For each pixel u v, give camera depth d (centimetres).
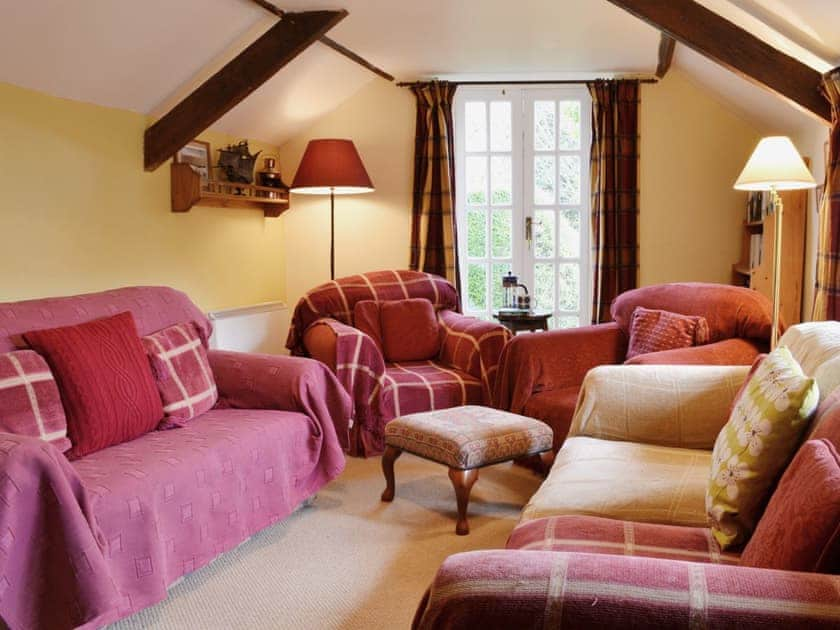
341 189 499
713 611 111
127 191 379
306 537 286
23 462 174
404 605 233
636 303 372
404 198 523
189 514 230
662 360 301
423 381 400
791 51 343
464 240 532
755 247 471
